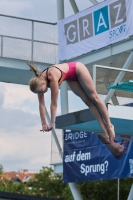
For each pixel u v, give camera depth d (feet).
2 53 164.04
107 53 150.20
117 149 151.23
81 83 63.16
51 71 61.41
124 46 144.77
